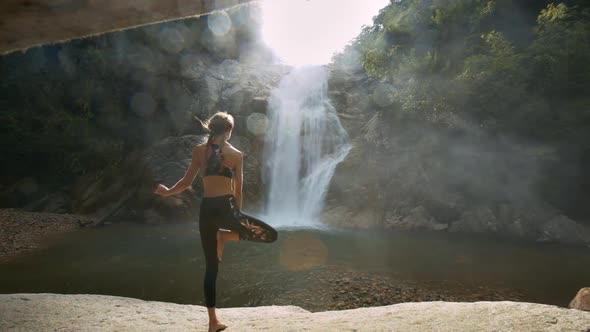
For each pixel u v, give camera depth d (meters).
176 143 13.95
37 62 17.84
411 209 12.26
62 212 13.34
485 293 5.91
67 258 8.02
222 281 6.48
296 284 6.32
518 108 10.69
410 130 13.86
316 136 15.81
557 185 11.09
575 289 6.10
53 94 17.09
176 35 19.20
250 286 6.23
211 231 2.57
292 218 13.53
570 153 10.52
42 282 6.48
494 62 11.08
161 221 12.31
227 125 2.73
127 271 7.07
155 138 16.61
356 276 6.73
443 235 10.63
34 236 10.11
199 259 7.91
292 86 19.05
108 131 16.86
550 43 10.82
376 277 6.68
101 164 15.30
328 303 5.50
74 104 17.11
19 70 17.70
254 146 15.73
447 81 12.16
